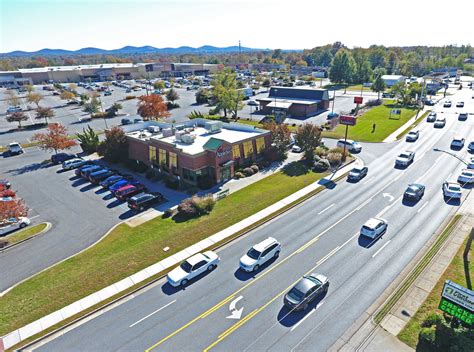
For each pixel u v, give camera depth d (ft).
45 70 532.32
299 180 142.51
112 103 344.90
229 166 147.02
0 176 160.35
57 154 179.52
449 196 118.93
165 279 83.25
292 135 209.15
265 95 374.22
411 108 285.43
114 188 136.56
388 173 145.79
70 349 63.98
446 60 601.62
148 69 609.83
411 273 80.23
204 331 66.80
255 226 105.81
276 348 62.18
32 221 116.78
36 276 86.28
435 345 58.80
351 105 309.01
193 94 396.16
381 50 614.75
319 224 106.01
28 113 307.99
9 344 65.26
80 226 112.06
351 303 72.28
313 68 618.03
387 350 60.08
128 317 71.36
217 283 80.94
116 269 86.63
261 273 83.87
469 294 60.03
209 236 100.99
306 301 70.74
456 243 90.68
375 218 100.53
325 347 61.87
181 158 141.59
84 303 75.41
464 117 233.14
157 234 103.30
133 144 169.68
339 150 169.89
